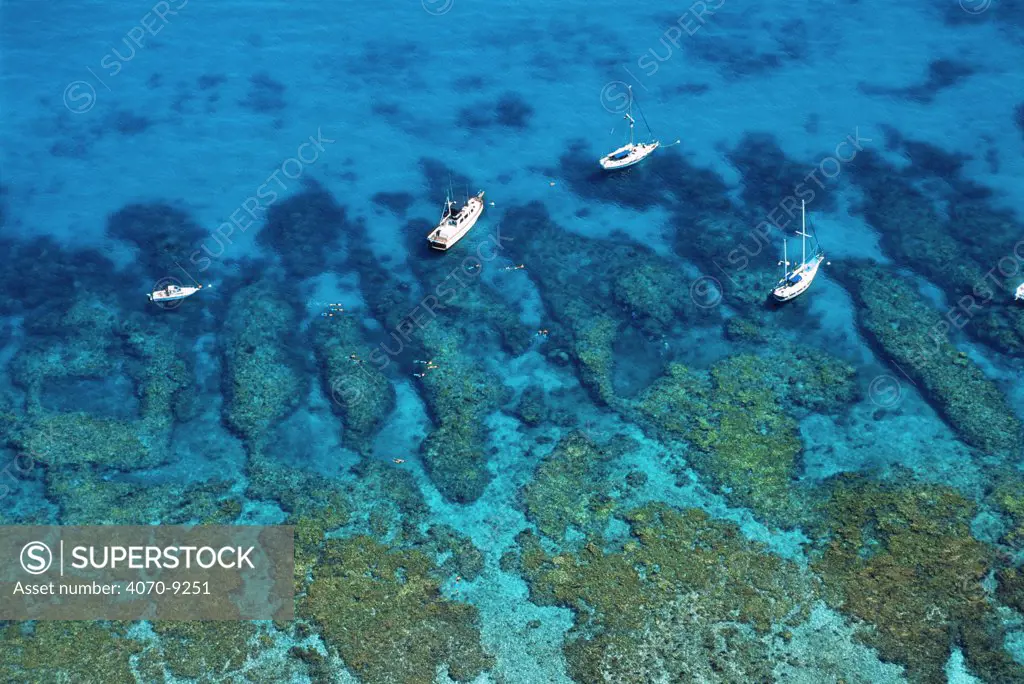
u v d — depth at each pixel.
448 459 81.00
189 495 78.88
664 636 68.44
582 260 97.62
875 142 108.19
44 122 114.00
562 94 115.44
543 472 79.62
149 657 68.06
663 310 92.50
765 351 88.75
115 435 83.38
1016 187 102.88
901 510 75.50
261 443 82.56
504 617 70.06
